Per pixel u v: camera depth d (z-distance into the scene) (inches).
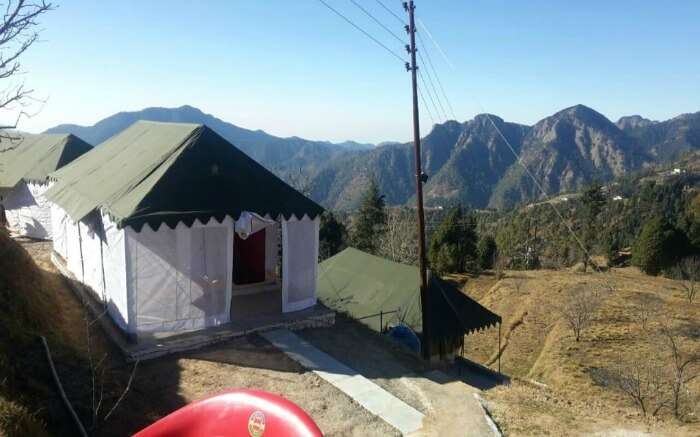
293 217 514.6
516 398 446.9
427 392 414.9
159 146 536.1
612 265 2245.3
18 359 323.0
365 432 334.0
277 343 468.8
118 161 589.0
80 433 275.0
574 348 938.7
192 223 445.1
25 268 489.7
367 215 2118.6
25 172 949.8
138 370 398.6
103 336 458.6
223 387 379.6
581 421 403.5
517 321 1218.6
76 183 612.1
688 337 958.4
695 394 684.1
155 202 440.8
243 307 537.0
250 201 486.9
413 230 1862.7
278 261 623.5
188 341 438.9
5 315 363.6
